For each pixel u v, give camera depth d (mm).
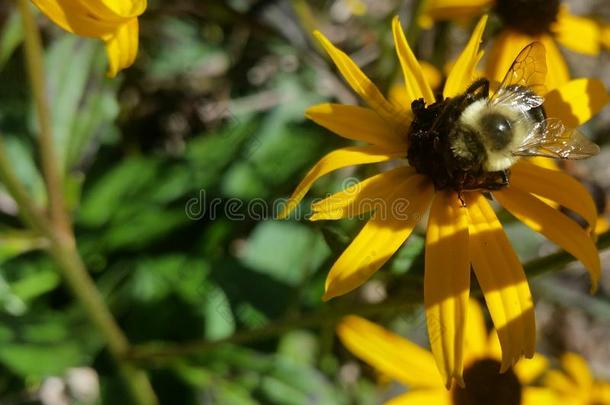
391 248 182
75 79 233
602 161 280
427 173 190
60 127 231
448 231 186
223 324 251
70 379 259
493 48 241
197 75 290
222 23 294
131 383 236
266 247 251
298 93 285
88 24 173
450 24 252
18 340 225
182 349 227
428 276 182
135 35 174
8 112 259
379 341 228
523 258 227
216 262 250
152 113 286
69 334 231
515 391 227
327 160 183
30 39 207
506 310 182
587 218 190
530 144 190
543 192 192
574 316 320
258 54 292
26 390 253
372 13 317
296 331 257
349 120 190
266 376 243
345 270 179
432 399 225
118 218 257
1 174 215
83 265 244
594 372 309
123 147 278
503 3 241
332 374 253
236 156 260
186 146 271
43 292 252
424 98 195
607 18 324
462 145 187
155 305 252
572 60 340
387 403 225
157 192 259
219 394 241
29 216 221
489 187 190
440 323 180
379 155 188
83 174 267
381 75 266
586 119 198
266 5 264
